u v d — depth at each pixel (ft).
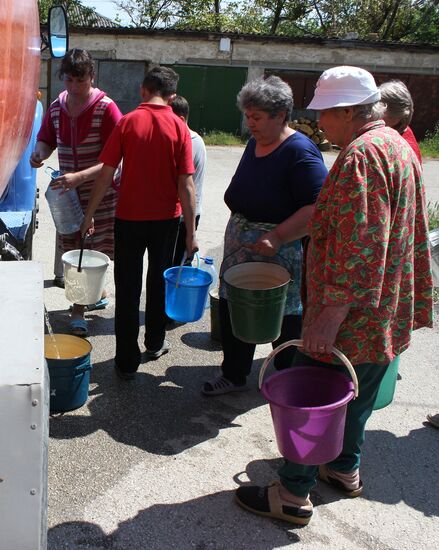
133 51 64.59
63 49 14.56
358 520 9.12
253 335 10.08
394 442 11.13
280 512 8.85
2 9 5.09
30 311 5.80
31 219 13.20
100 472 9.86
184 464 10.17
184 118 14.84
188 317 12.52
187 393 12.39
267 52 65.00
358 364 8.16
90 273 13.38
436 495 9.78
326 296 7.33
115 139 11.75
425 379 13.57
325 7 94.22
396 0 88.63
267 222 11.05
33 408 4.83
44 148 14.69
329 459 7.97
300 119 59.36
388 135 7.59
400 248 7.75
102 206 14.79
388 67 65.92
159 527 8.77
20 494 5.07
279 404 7.63
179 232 15.35
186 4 100.37
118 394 12.17
